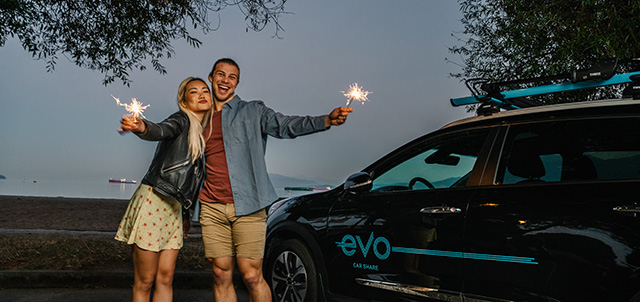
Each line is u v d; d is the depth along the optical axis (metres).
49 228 10.10
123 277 5.48
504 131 3.32
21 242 6.82
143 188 3.06
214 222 3.38
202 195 3.37
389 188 3.90
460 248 3.12
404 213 3.50
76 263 5.86
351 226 3.83
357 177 3.83
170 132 2.94
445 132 3.71
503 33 8.11
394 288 3.44
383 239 3.57
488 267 2.97
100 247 6.71
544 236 2.77
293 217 4.35
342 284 3.83
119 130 2.58
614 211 2.56
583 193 2.73
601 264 2.54
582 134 2.92
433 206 3.34
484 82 3.80
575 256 2.64
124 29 8.70
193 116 3.15
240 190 3.24
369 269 3.64
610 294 2.50
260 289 3.39
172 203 3.12
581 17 6.45
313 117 3.05
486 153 3.32
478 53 9.07
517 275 2.84
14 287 5.31
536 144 3.10
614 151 2.74
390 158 4.02
